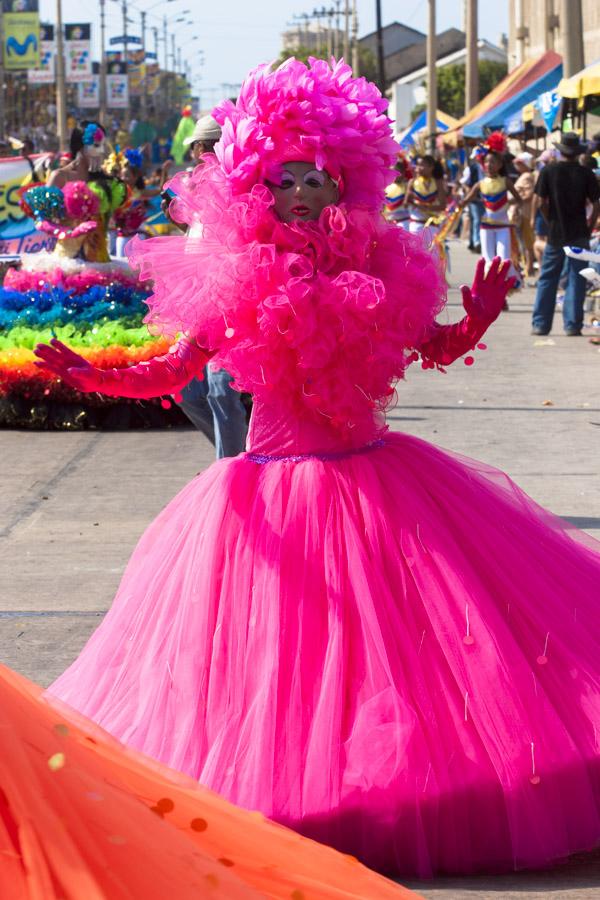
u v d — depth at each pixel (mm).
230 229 4539
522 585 4488
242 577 4395
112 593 7055
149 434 11906
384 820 3979
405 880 4008
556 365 14805
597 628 4582
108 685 4590
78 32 92125
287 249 4539
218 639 4320
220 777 4074
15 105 94625
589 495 8852
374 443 4758
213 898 2734
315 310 4441
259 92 4621
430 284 4664
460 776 4035
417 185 23094
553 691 4281
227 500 4562
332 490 4512
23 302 12867
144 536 4953
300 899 3104
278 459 4676
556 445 10578
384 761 3996
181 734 4227
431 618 4266
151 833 2770
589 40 44125
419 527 4434
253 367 4551
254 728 4125
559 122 25516
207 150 6977
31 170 23141
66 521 8656
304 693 4168
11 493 9547
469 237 32781
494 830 4039
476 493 4738
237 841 3225
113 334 12336
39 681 5750
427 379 14125
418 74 99875
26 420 12195
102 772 2986
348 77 4816
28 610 6793
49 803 2648
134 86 118438
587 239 16969
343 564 4363
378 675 4156
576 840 4133
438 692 4164
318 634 4266
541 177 16922
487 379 14008
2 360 12047
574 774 4125
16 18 68562
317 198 4613
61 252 13172
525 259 24203
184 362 4562
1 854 2564
